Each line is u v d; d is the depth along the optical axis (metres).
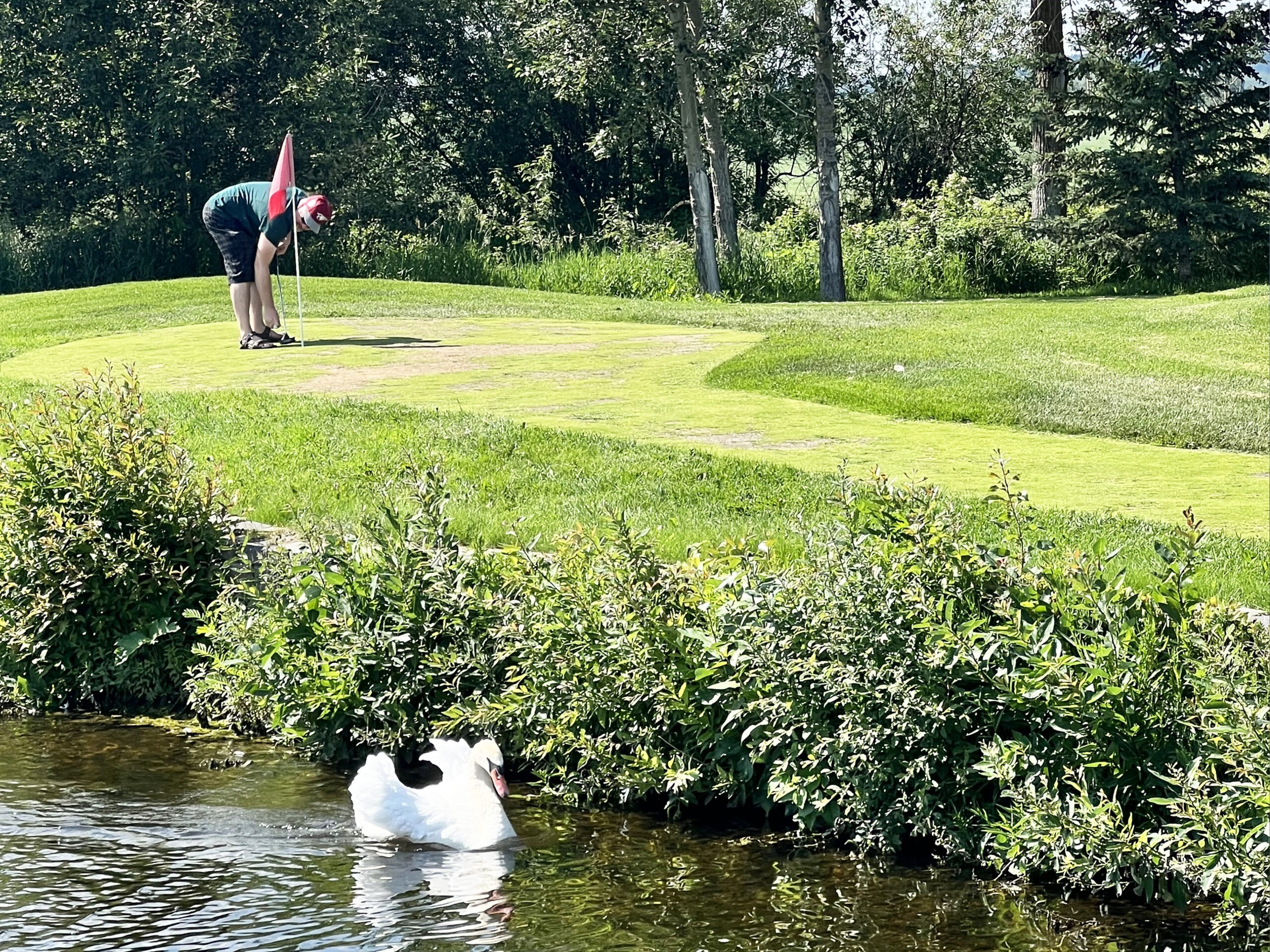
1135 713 5.35
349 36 40.81
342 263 36.00
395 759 6.79
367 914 4.88
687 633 6.11
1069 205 35.62
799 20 36.97
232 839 5.61
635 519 8.73
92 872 5.20
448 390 14.12
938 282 33.78
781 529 8.47
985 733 5.64
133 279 37.06
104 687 7.74
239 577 8.08
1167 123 33.66
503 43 46.41
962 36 44.75
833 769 5.77
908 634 5.73
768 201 47.31
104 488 8.05
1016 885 5.27
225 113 39.78
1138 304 24.61
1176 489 9.80
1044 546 6.37
